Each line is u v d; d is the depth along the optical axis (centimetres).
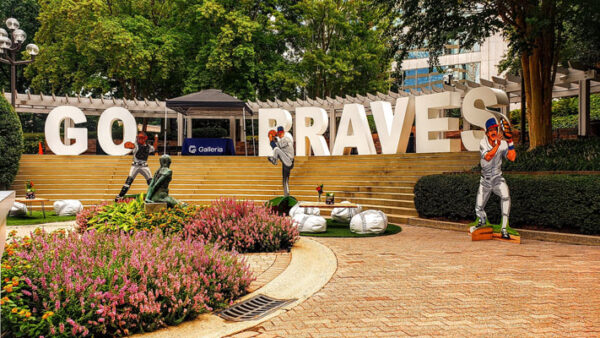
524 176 1084
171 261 507
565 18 1354
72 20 2697
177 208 939
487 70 4091
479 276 656
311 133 2111
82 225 966
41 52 2861
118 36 2623
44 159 2000
